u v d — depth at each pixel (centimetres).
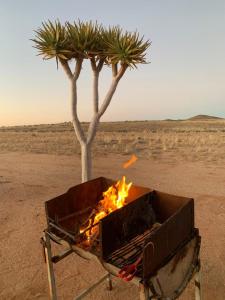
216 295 449
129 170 1378
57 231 380
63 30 672
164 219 404
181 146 2164
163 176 1241
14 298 457
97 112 732
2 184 1146
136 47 647
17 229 706
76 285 482
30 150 2164
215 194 949
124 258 334
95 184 451
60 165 1542
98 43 692
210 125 7506
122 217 339
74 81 708
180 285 340
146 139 2731
